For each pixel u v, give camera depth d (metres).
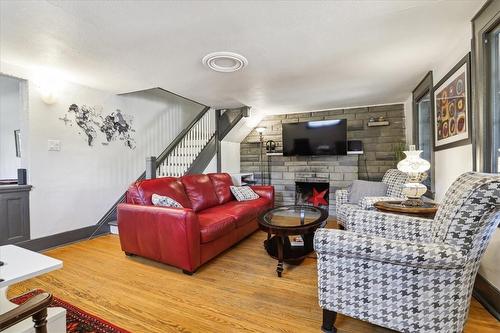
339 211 3.64
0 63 2.66
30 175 2.95
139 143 4.41
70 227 3.34
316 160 5.09
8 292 2.05
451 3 1.74
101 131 3.74
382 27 2.02
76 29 2.01
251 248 3.10
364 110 4.84
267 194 4.19
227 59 2.60
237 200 3.98
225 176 4.22
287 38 2.18
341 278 1.48
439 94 2.78
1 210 2.73
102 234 3.68
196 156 4.78
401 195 3.18
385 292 1.39
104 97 3.78
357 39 2.21
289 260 2.50
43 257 1.43
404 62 2.75
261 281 2.24
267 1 1.68
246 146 5.83
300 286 2.15
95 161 3.65
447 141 2.59
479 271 1.91
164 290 2.08
